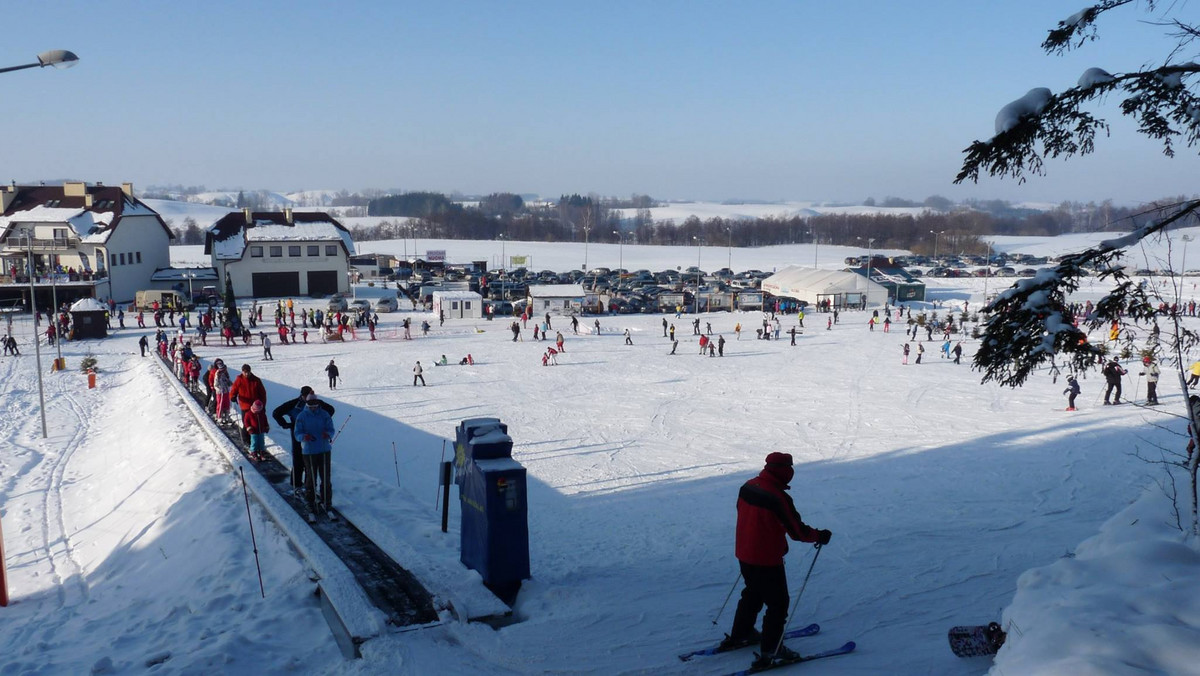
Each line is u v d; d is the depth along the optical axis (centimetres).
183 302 6938
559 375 4266
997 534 1386
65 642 877
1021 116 684
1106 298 740
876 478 2031
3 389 3762
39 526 1688
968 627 674
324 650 738
